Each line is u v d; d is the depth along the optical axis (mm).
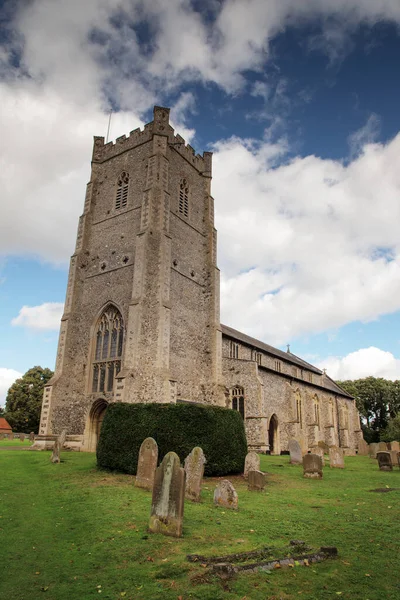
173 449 15438
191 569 6141
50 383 26172
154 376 23219
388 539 7875
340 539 7875
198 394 27969
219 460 15828
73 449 24328
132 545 7230
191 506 10352
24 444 32750
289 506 10906
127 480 13812
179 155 32250
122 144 32156
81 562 6473
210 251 32531
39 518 9070
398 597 5352
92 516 9117
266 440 29688
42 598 5250
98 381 25891
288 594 5406
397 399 67125
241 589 5508
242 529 8414
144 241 25938
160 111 30453
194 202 33094
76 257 29422
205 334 30125
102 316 27469
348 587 5641
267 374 34688
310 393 42750
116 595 5328
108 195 31172
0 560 6547
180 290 28453
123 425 16125
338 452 22156
